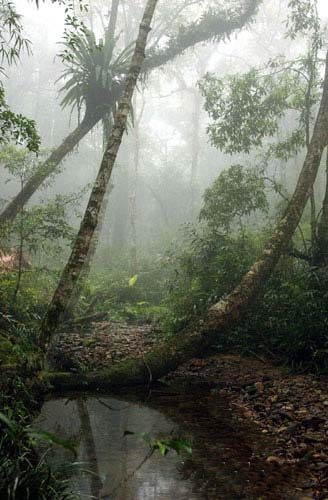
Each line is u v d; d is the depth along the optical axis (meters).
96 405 6.51
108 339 10.59
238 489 3.97
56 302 6.89
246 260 10.05
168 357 7.55
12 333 7.35
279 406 6.38
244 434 5.41
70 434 5.27
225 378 8.04
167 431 5.46
